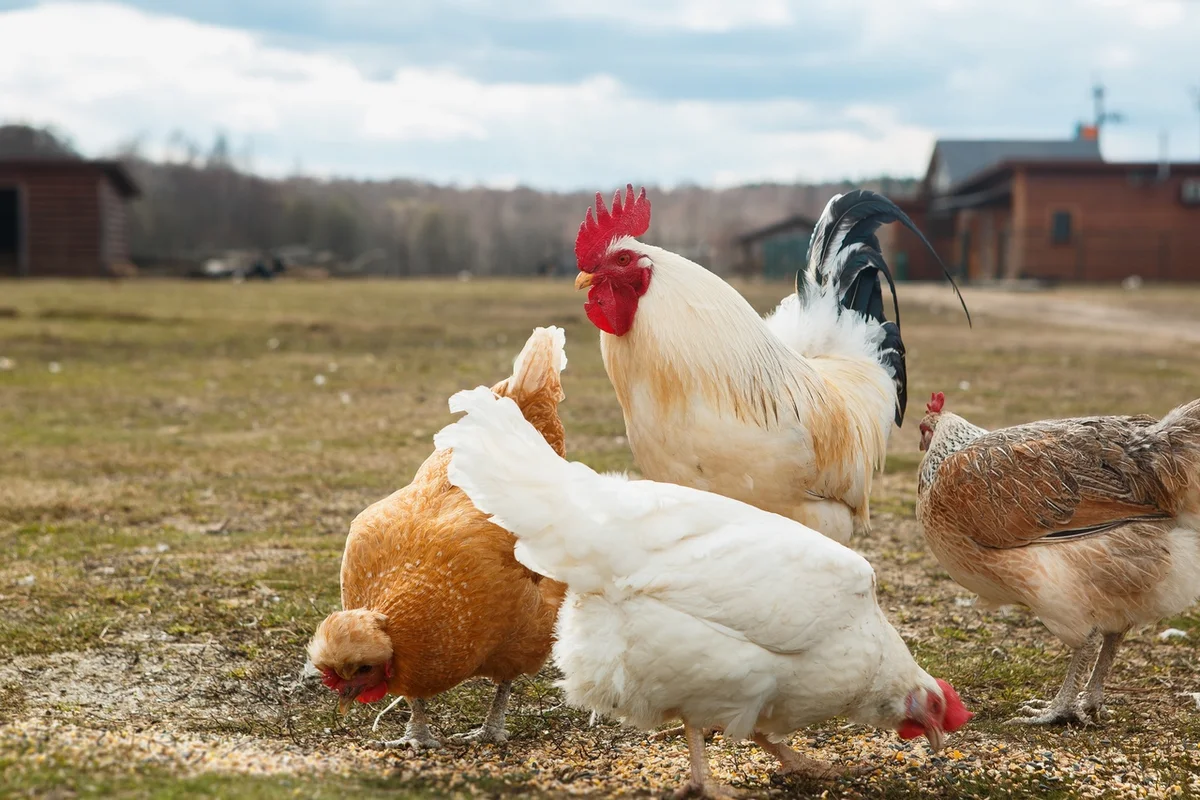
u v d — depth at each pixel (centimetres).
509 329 2400
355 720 523
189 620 633
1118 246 4453
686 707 432
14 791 362
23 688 528
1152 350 2106
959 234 5450
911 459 1134
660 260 530
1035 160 4438
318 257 5800
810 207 11181
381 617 446
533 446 427
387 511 482
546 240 7544
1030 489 516
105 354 1869
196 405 1405
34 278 4325
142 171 9206
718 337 519
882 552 817
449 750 489
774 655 427
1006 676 594
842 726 535
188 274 4794
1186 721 538
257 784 387
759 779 471
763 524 442
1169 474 500
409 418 1328
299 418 1323
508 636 480
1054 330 2509
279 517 878
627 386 540
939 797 456
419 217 8081
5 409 1332
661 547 421
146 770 394
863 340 615
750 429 518
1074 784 467
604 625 426
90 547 780
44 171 4447
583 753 494
